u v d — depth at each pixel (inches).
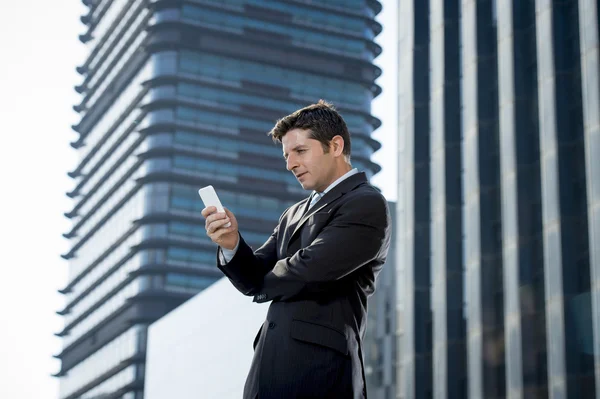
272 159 4534.9
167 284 4202.8
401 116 1656.0
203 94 4525.1
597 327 1093.1
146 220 4293.8
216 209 124.7
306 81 4702.3
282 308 121.4
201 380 2135.8
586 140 1160.2
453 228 1461.6
